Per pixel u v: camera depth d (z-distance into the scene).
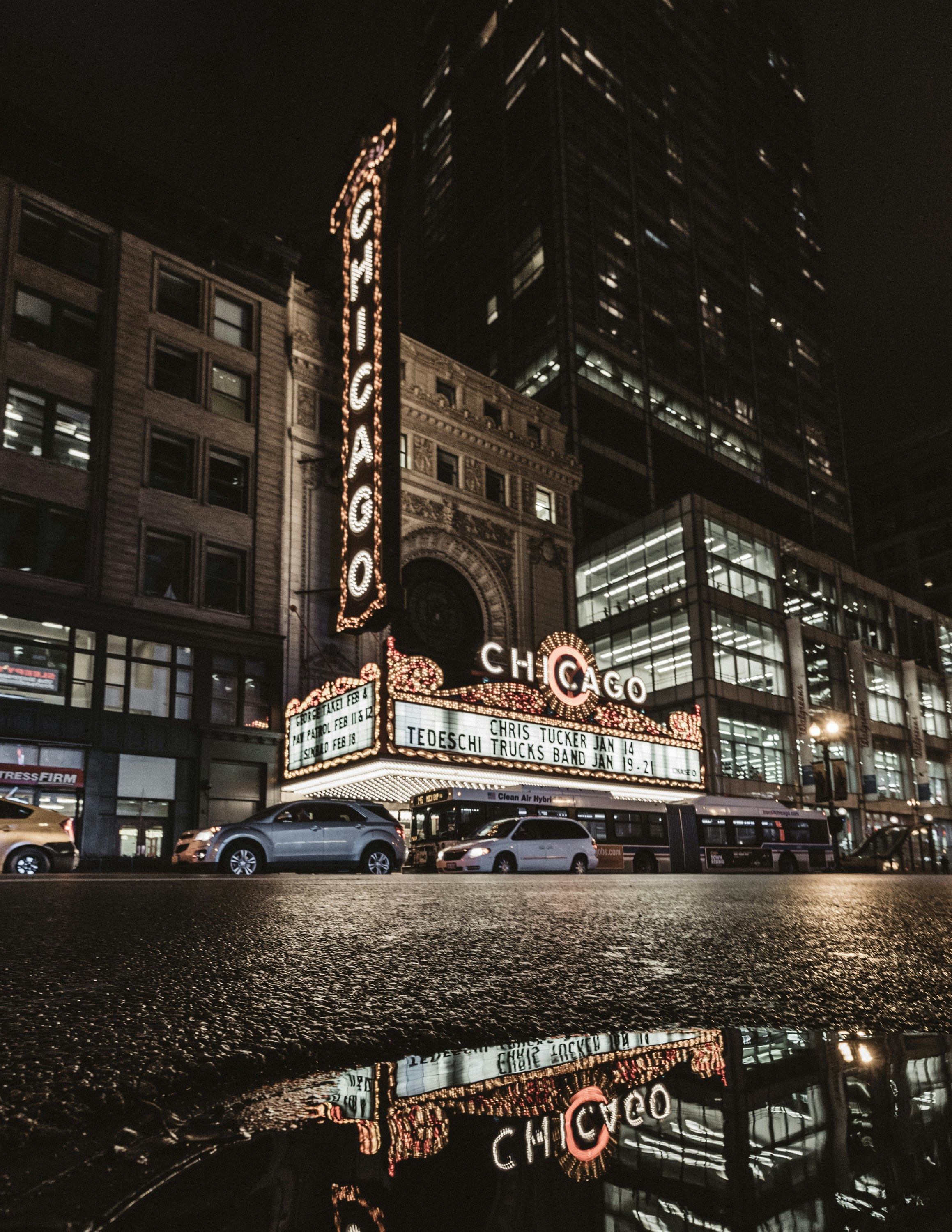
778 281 77.81
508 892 8.31
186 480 32.44
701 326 66.50
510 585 43.00
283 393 36.06
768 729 47.56
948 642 65.75
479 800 27.05
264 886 9.15
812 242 84.94
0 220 29.73
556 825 25.14
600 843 28.88
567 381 54.22
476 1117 1.10
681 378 62.59
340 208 39.12
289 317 37.06
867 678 56.19
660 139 70.56
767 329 73.81
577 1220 0.65
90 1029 1.97
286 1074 1.60
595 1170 0.82
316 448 36.28
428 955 3.34
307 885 9.68
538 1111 1.12
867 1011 2.20
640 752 38.16
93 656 28.28
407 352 42.34
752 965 3.13
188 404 32.97
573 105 64.06
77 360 30.73
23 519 28.09
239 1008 2.24
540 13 67.50
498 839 24.03
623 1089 1.24
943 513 83.62
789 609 51.59
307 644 33.75
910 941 3.96
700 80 78.06
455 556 40.84
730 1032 1.82
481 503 42.78
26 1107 1.34
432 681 30.19
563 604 45.44
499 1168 0.84
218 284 35.31
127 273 32.53
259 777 31.67
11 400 28.78
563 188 60.25
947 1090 1.16
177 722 29.42
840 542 72.56
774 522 67.00
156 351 32.88
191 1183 0.86
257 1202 0.76
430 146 81.06
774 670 48.75
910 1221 0.64
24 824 15.15
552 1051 1.66
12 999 2.35
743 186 77.81
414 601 38.91
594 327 57.62
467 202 71.94
